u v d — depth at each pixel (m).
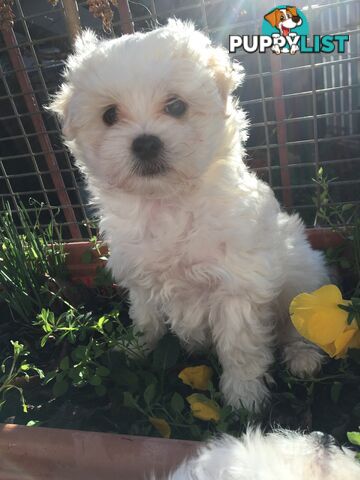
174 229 0.25
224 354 0.26
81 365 0.25
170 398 0.26
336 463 0.15
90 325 0.30
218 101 0.25
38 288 0.36
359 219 0.32
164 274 0.26
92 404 0.26
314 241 0.34
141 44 0.24
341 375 0.24
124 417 0.25
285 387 0.26
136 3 0.38
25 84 0.38
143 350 0.29
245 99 0.44
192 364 0.29
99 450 0.20
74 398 0.27
